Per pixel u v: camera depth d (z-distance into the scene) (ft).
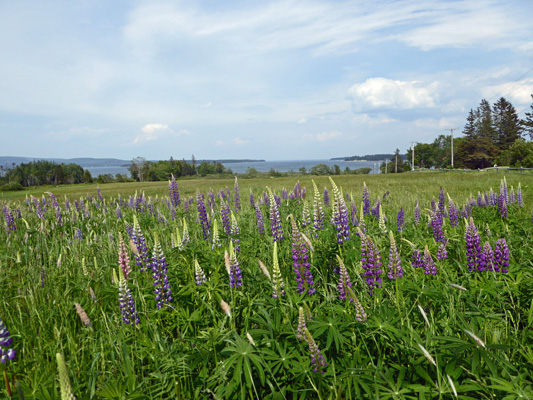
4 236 30.50
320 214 19.84
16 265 20.16
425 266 15.07
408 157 609.42
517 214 32.68
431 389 8.20
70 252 23.21
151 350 10.96
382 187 82.58
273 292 12.66
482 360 9.49
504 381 7.88
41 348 11.70
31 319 13.23
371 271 13.35
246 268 17.15
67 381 6.28
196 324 12.69
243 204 49.75
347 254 16.51
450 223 26.35
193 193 84.94
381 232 21.84
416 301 12.54
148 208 45.06
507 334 11.21
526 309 12.67
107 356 11.24
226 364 8.70
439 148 549.54
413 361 9.00
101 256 23.12
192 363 9.57
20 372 10.78
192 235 27.37
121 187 184.55
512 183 78.18
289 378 9.68
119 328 12.34
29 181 522.06
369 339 10.89
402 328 10.34
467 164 359.25
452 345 8.84
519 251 19.13
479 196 38.83
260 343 9.96
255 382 9.66
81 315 10.45
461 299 13.23
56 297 15.66
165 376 9.41
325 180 137.69
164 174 520.42
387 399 8.07
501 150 350.23
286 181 144.56
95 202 54.03
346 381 8.64
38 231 28.35
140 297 13.69
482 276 14.87
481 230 26.68
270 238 22.74
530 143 280.31
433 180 104.88
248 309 12.73
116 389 8.43
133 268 16.75
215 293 13.17
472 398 7.84
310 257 15.94
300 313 9.68
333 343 10.82
